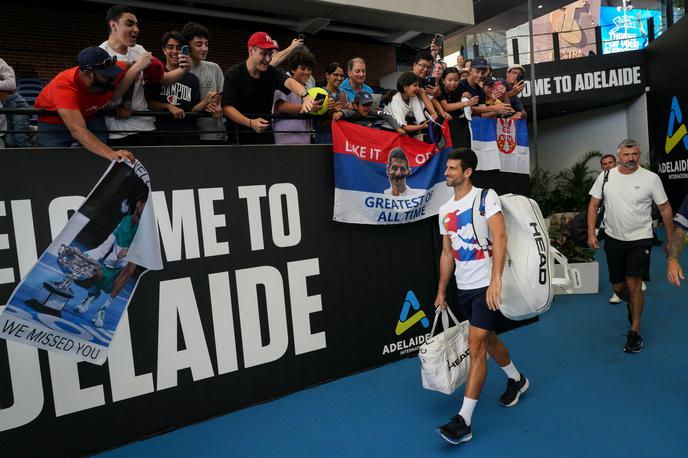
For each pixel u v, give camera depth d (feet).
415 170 16.89
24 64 32.01
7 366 10.85
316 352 14.88
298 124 16.01
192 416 12.84
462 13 41.70
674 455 9.98
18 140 14.60
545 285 11.37
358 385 14.62
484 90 21.08
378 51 49.62
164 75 13.85
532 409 12.41
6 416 10.82
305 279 14.78
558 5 65.57
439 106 18.74
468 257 11.59
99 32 35.37
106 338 11.10
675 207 43.27
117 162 11.18
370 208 15.88
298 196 14.78
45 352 11.21
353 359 15.60
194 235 13.05
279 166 14.49
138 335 12.22
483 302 11.36
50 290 10.38
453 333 12.42
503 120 20.29
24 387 11.00
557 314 20.56
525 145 21.48
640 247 15.81
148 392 12.32
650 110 49.16
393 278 16.63
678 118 42.32
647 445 10.41
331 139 16.67
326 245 15.24
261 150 14.20
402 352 16.67
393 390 14.10
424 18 40.24
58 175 11.52
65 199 11.59
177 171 12.87
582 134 61.16
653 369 14.28
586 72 51.65
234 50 41.39
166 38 14.70
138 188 11.51
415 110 17.72
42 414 11.16
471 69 20.65
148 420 12.28
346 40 47.62
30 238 11.19
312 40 45.73
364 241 16.05
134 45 14.26
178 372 12.70
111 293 11.16
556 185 63.46
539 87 52.80
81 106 11.35
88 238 10.81
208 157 13.33
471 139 18.84
